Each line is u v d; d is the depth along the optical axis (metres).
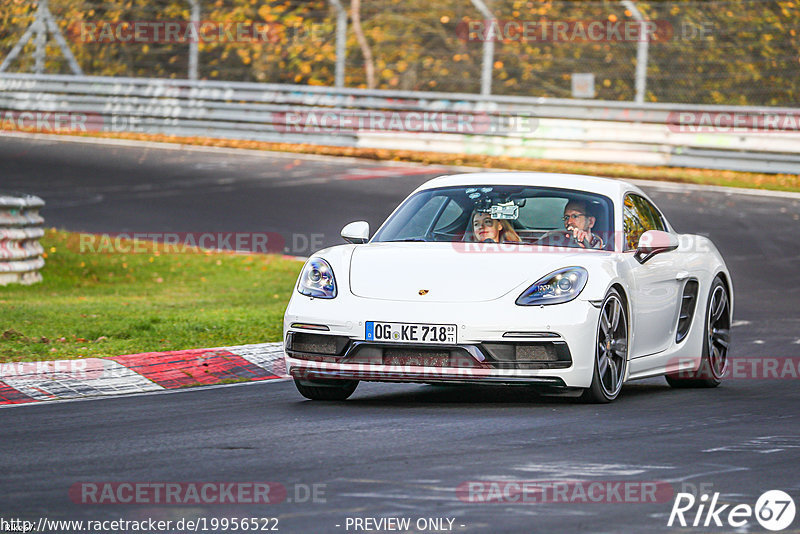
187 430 20.31
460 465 17.17
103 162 76.62
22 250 44.47
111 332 31.62
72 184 68.56
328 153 82.25
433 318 22.23
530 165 77.44
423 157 80.25
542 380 22.31
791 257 51.00
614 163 77.69
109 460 17.62
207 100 87.75
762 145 74.19
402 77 97.44
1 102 91.88
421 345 22.27
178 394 25.00
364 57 97.81
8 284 43.53
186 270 48.47
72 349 28.97
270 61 99.50
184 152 81.69
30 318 34.19
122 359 27.41
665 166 76.56
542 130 79.50
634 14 79.19
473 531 13.56
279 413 22.30
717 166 75.44
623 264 24.44
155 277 47.16
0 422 21.25
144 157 79.12
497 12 94.94
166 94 88.62
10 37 95.50
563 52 93.38
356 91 84.75
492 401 24.02
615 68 92.50
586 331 22.53
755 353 32.41
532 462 17.44
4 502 14.91
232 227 57.28
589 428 20.56
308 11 99.81
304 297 23.53
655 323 25.67
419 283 22.89
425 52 97.19
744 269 48.44
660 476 16.61
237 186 68.44
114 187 67.81
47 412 22.45
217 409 22.84
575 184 26.30
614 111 78.19
